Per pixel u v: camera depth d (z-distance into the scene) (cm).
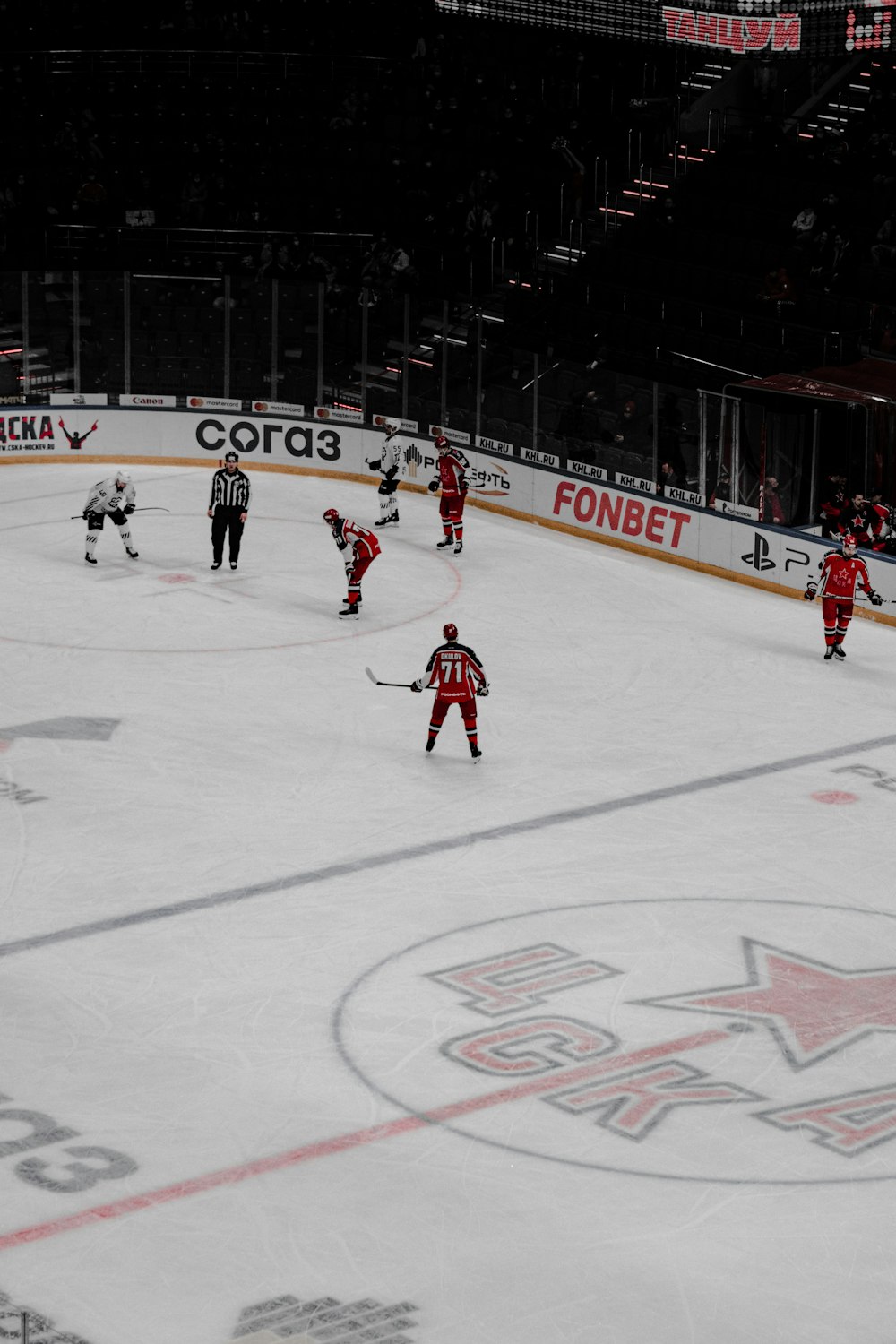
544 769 2881
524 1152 1814
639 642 3550
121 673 3269
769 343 4544
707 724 3109
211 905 2370
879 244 4603
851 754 2983
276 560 3997
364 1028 2059
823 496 3881
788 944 2286
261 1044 2020
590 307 4812
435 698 2909
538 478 4334
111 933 2286
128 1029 2050
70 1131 1836
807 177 4991
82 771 2825
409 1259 1630
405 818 2667
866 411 3797
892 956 2261
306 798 2734
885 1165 1802
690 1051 2019
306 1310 1552
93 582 3797
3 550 3997
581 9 4441
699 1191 1752
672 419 4025
